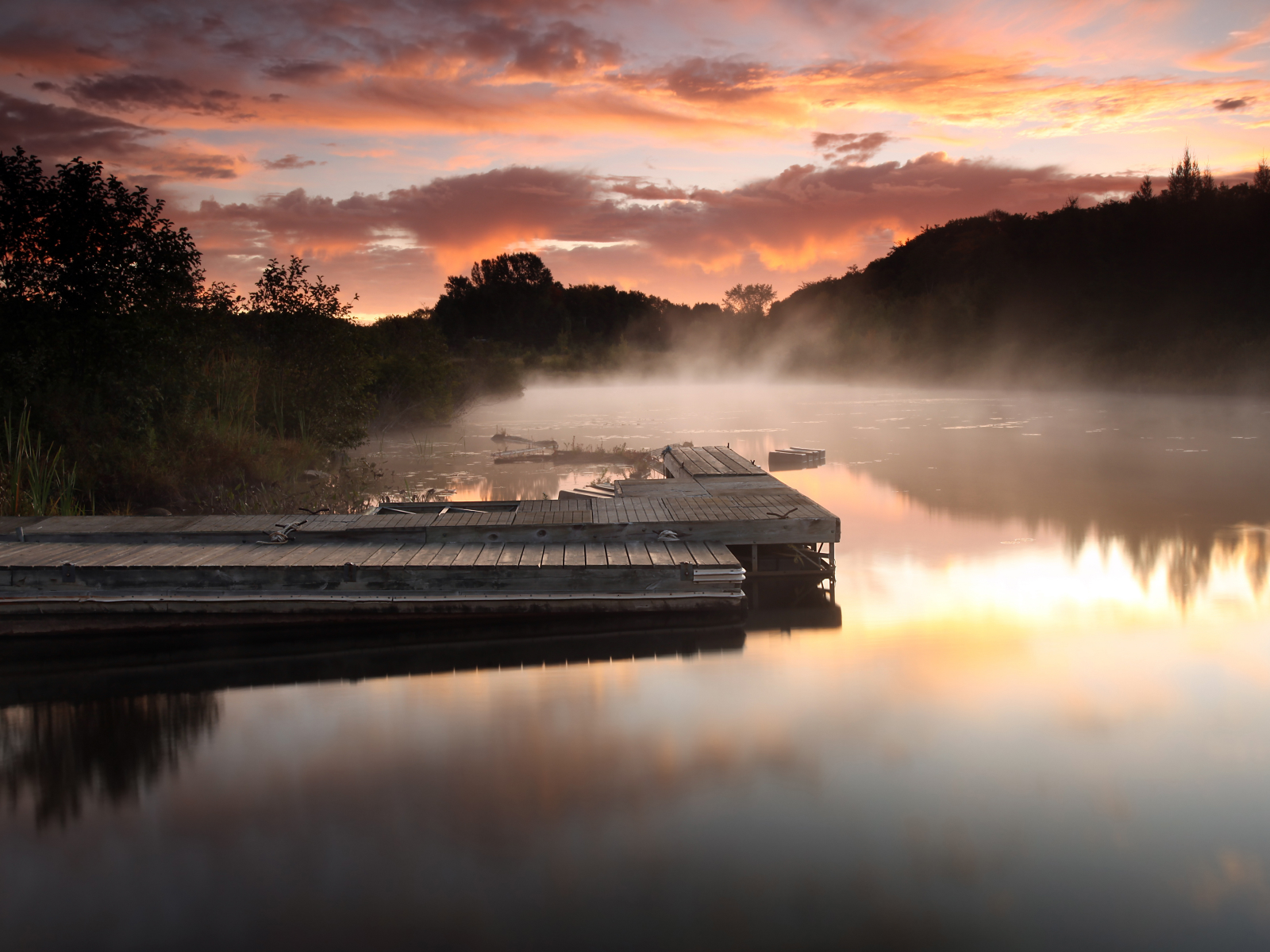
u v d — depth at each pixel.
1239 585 8.84
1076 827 4.41
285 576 7.57
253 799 4.86
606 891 3.96
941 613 8.09
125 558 7.87
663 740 5.49
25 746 5.59
